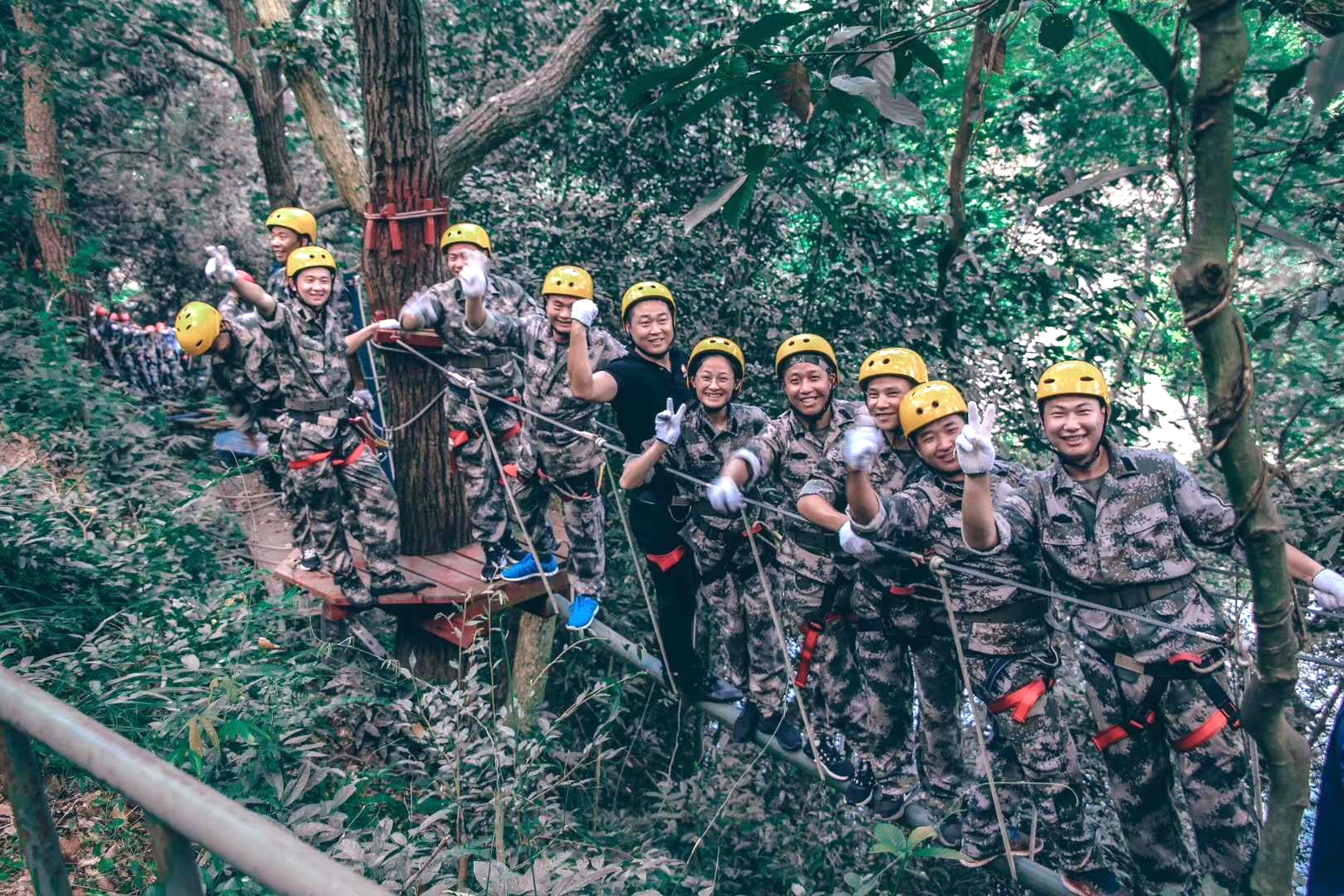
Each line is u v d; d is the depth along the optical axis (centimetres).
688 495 426
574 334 411
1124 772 340
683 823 688
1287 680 183
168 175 1328
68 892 163
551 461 482
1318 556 550
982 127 846
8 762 155
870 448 318
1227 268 153
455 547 607
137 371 1062
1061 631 357
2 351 704
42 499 546
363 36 550
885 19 232
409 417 585
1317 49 151
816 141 830
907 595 367
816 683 450
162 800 120
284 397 489
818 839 685
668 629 463
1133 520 322
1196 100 146
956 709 396
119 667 392
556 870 307
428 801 434
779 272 944
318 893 101
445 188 750
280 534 758
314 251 480
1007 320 833
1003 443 830
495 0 963
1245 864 322
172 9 1116
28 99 952
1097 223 820
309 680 443
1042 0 244
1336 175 597
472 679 437
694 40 869
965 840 385
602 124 899
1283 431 704
